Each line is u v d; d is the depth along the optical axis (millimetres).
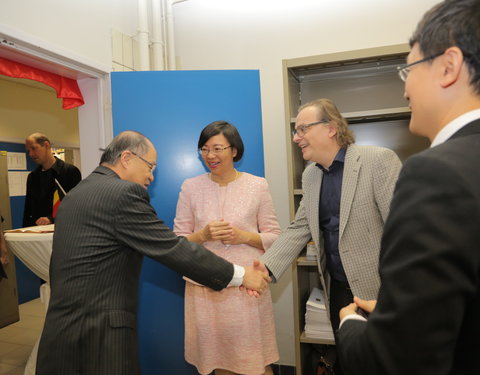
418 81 526
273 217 1608
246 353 1445
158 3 2303
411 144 2053
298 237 1490
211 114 1932
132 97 1932
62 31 1746
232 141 1543
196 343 1533
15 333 2988
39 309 3572
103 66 1995
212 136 1519
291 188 1792
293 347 2227
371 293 1234
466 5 476
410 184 436
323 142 1301
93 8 1952
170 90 1928
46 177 2990
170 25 2359
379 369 423
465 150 430
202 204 1578
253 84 1944
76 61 1818
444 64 491
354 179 1242
